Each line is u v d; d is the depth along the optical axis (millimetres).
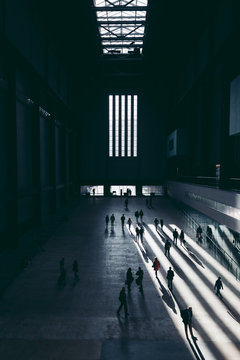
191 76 36094
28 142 26469
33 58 25859
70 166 48531
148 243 21578
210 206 23109
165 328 10453
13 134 21125
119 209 37875
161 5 29891
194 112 36406
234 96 19484
